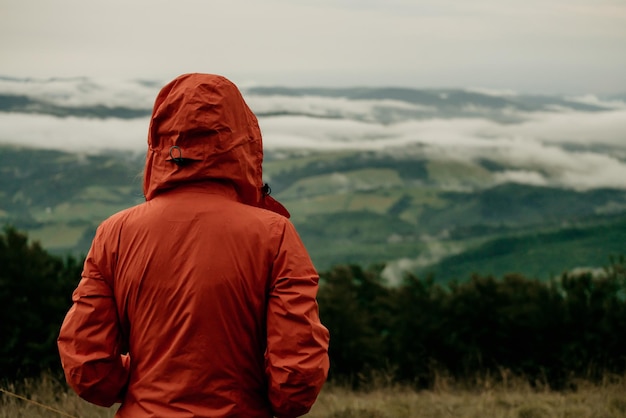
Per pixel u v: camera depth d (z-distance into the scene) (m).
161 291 2.00
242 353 2.00
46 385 6.13
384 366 11.14
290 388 1.95
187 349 1.96
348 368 11.15
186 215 2.05
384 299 13.15
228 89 2.08
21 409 5.14
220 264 2.00
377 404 6.38
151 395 1.96
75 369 2.00
